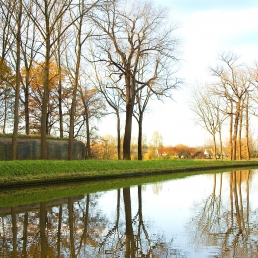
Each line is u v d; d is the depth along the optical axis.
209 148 99.94
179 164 34.00
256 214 10.70
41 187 17.02
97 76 35.03
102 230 8.55
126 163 26.64
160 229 8.68
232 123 52.00
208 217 10.20
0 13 21.80
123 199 13.71
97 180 21.48
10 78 27.70
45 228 8.62
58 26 24.14
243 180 23.55
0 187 15.79
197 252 6.76
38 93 39.56
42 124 22.08
